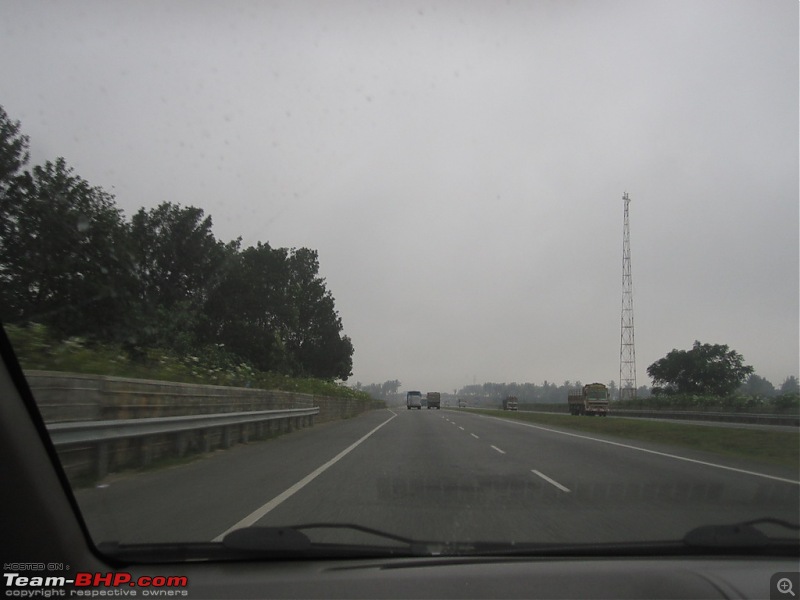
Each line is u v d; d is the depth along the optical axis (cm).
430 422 4116
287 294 5438
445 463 1580
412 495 1070
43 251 1753
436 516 891
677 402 6488
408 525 831
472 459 1694
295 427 2978
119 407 1301
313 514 897
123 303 2003
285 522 840
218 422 1773
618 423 3634
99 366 1540
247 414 2052
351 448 1977
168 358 2117
